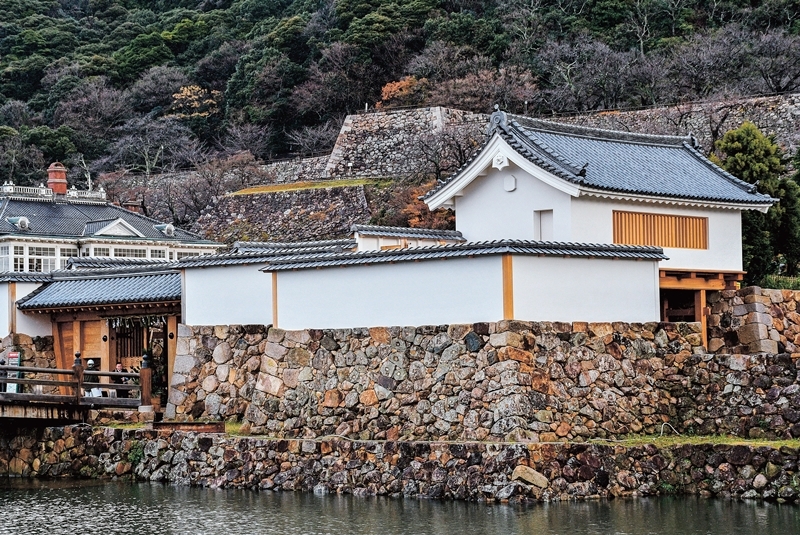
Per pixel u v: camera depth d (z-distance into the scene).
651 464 23.86
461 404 24.78
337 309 27.34
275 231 65.88
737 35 74.62
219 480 26.52
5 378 29.12
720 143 39.06
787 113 57.75
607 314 26.30
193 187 76.62
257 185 74.25
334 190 65.50
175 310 31.64
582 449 23.44
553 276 25.30
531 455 22.98
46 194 63.00
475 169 30.61
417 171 65.12
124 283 33.44
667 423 26.47
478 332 24.75
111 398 30.36
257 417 28.03
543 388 24.55
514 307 24.45
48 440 29.69
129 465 28.16
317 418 27.02
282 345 28.08
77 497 25.81
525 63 80.06
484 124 66.88
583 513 22.06
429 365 25.47
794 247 38.38
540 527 21.08
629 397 26.05
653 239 30.27
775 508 22.14
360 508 23.34
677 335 27.30
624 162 31.52
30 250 57.75
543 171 28.81
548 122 31.78
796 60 69.75
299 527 21.94
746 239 36.25
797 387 24.64
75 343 33.94
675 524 21.06
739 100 59.75
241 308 29.80
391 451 24.61
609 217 29.44
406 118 70.31
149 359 32.59
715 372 26.17
